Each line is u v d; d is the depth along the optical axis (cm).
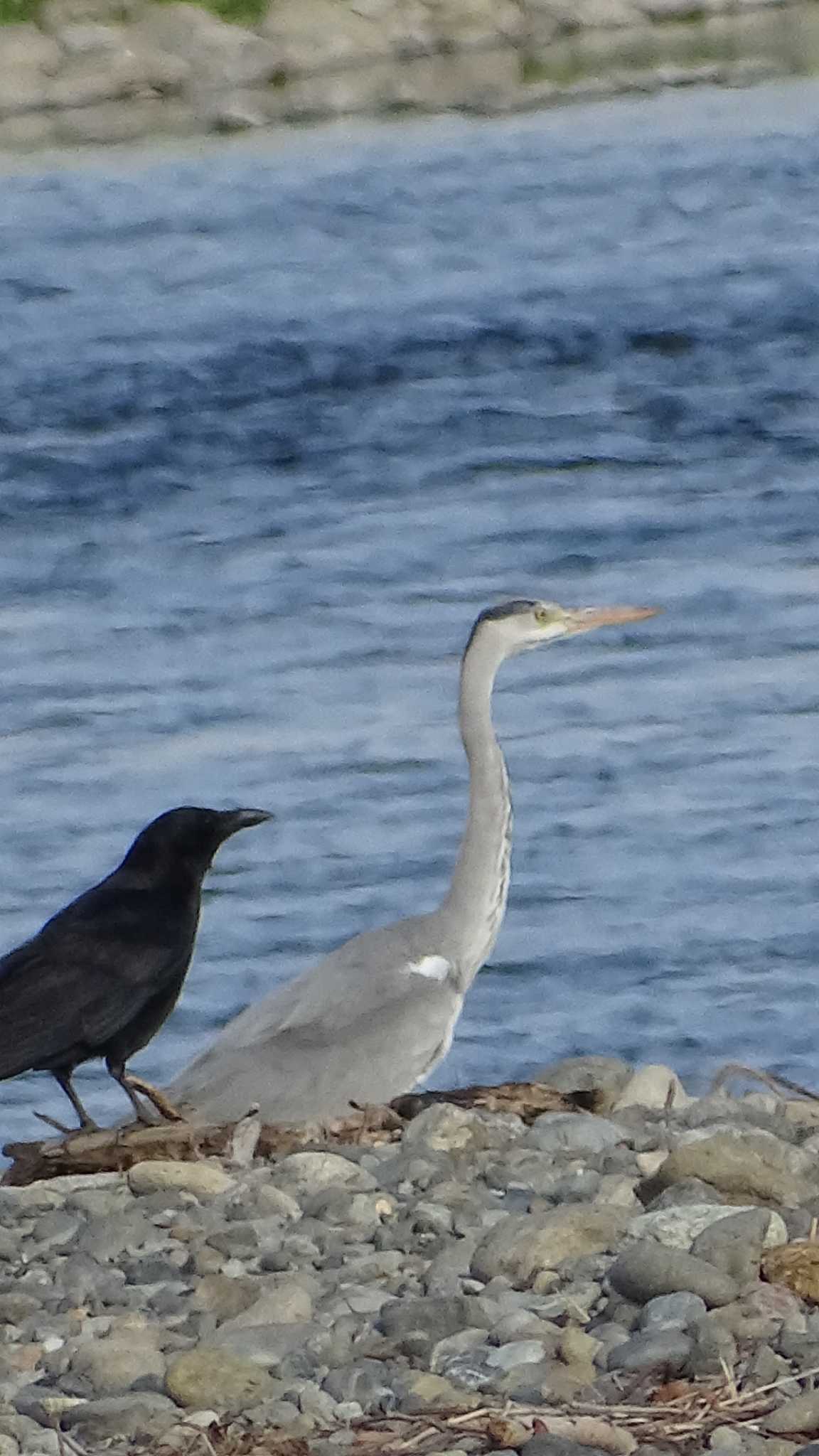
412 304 3466
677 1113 1098
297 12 5184
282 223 3966
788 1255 831
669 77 5094
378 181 4256
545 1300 843
